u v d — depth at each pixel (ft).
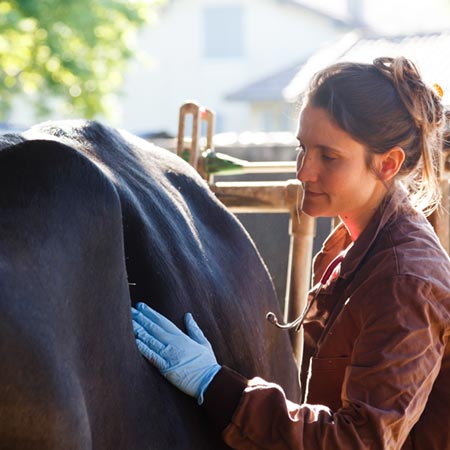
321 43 147.95
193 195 12.67
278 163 17.60
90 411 8.48
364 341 10.01
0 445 7.53
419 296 9.97
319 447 9.72
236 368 11.33
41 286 8.04
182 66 150.71
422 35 72.59
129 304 9.26
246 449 9.95
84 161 8.94
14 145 8.82
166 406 9.55
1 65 68.23
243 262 12.62
